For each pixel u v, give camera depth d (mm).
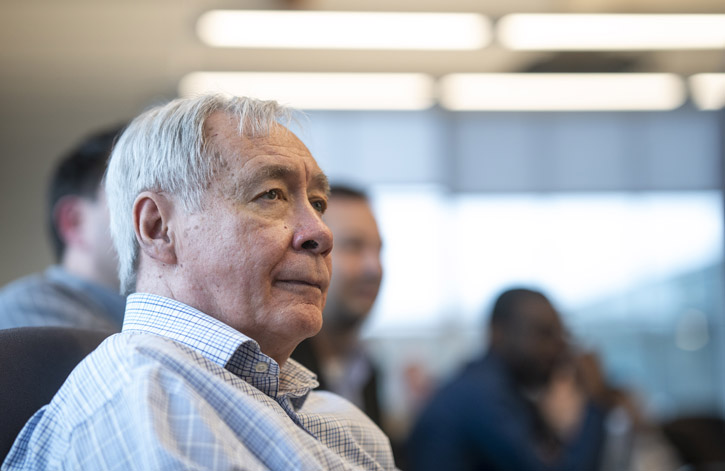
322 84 5965
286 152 1114
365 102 6324
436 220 7059
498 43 5219
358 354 2195
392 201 7031
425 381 5312
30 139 6297
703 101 6645
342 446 1144
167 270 1087
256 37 5035
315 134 6949
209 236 1060
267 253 1059
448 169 7086
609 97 6441
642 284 7164
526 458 2326
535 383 2547
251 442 937
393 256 6969
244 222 1060
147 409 861
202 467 839
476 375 2469
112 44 5645
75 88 6191
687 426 3098
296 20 4746
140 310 1080
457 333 6969
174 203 1081
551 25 4801
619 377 7031
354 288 2027
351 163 6996
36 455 963
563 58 5352
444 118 7102
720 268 7184
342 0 4668
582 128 7230
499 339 2564
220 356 1022
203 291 1067
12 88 6152
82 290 1773
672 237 7219
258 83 5918
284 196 1109
